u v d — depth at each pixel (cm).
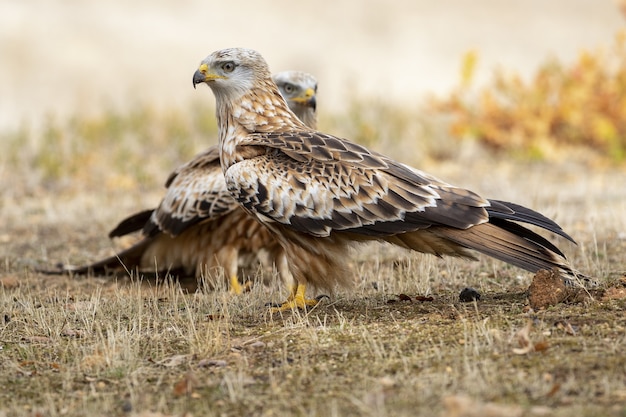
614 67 2659
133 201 1958
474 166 2381
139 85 3741
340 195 1034
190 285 1362
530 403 727
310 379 820
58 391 838
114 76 3850
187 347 943
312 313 1055
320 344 911
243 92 1134
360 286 1220
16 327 1052
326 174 1046
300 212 1051
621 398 720
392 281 1219
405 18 4800
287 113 1152
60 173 2227
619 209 1672
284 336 948
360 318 1006
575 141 2503
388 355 865
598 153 2455
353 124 2548
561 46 4319
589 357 811
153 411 775
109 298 1205
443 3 5016
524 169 2316
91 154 2403
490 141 2538
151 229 1374
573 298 994
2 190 2081
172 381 844
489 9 4922
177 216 1328
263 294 1196
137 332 987
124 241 1639
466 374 795
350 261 1392
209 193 1300
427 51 4347
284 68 4031
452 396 730
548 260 984
